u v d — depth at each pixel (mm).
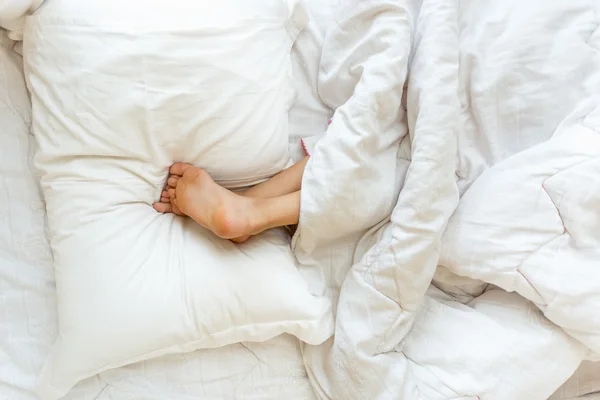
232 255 929
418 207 893
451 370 903
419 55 953
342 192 910
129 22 863
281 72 975
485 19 987
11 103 966
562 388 1013
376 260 925
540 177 883
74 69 861
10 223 955
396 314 920
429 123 909
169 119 890
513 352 879
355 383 924
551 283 854
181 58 874
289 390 979
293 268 959
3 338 934
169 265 902
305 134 1066
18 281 948
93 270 867
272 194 973
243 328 919
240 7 918
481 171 975
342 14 1018
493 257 892
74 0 871
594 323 840
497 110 967
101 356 874
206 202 895
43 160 902
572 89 945
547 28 958
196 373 956
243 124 919
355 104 927
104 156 893
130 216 899
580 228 853
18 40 970
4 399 907
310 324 917
